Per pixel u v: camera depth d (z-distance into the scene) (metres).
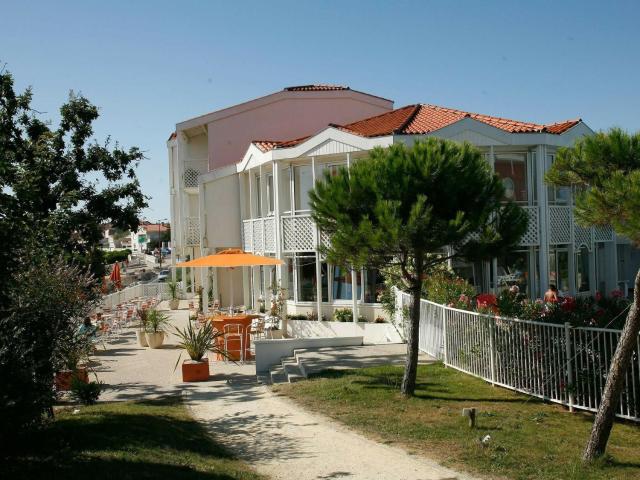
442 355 13.93
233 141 29.05
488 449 7.79
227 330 17.30
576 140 8.88
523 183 20.27
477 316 11.98
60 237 15.95
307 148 20.55
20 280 8.05
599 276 23.27
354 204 9.83
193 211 36.09
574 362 9.59
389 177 9.67
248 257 19.69
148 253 105.56
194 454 7.97
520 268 20.09
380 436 8.74
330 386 11.94
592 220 7.75
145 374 15.25
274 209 21.67
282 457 8.11
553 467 7.09
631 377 8.80
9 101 16.30
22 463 6.80
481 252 9.72
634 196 6.87
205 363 14.38
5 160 8.45
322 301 21.36
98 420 9.51
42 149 16.84
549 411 9.62
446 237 9.20
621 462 7.21
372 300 20.47
